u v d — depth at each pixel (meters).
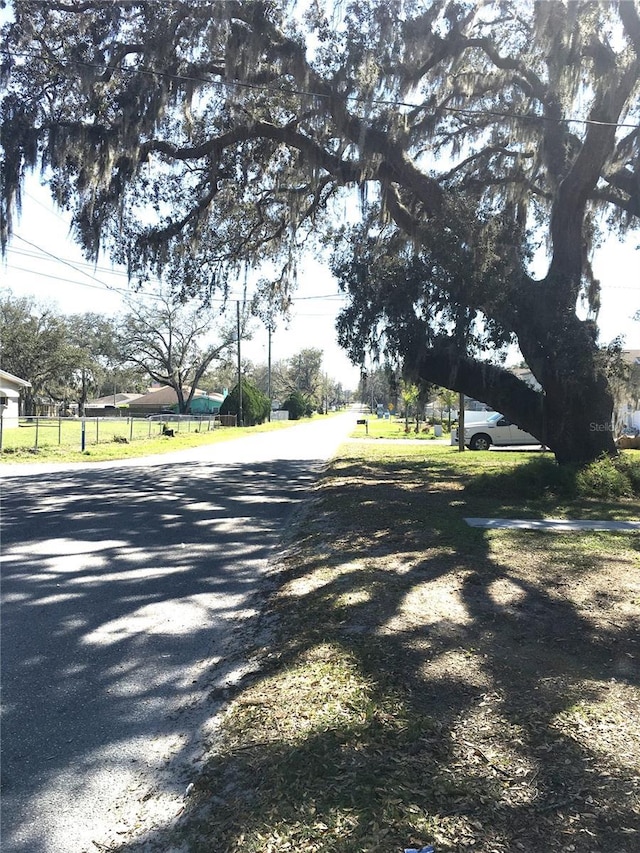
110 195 13.67
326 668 4.03
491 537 7.86
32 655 4.52
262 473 17.44
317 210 18.34
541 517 9.35
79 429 45.75
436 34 12.18
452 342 12.18
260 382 129.50
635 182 13.95
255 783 2.86
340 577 6.14
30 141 12.60
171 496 12.74
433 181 12.91
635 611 5.08
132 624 5.16
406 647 4.35
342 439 35.38
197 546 8.12
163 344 69.25
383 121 12.70
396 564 6.60
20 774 3.06
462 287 11.56
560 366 12.11
